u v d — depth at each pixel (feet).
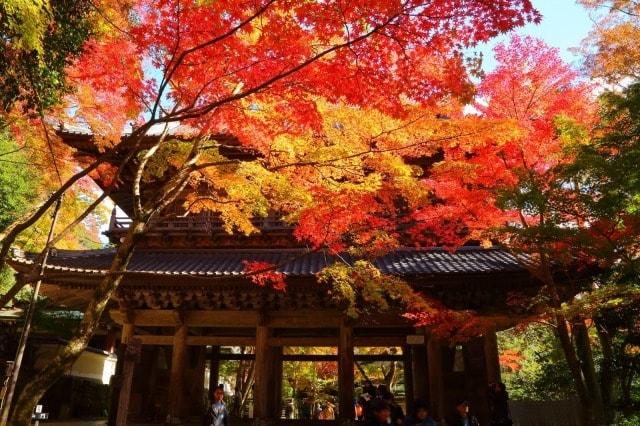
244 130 29.01
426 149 30.09
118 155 49.90
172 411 46.42
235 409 78.38
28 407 22.29
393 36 20.08
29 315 38.45
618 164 30.19
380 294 40.88
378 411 20.89
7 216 58.59
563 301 44.80
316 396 109.40
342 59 21.27
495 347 46.14
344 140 29.50
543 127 37.17
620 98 32.83
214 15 21.54
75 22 27.58
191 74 24.43
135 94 29.32
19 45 22.07
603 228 33.14
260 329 49.37
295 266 49.80
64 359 23.68
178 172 29.12
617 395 50.67
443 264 48.06
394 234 39.55
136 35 23.50
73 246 79.20
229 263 51.42
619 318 44.14
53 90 28.89
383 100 22.63
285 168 30.96
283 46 21.85
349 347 48.32
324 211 31.58
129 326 49.19
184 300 49.34
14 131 39.32
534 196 31.60
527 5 18.54
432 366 46.29
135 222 27.25
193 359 58.59
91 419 74.59
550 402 53.93
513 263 46.88
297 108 24.54
